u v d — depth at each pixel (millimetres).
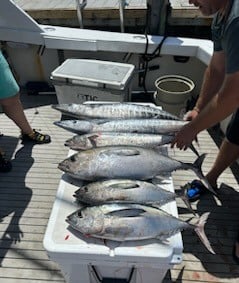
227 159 2039
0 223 2043
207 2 1378
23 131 2660
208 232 1987
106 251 1258
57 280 1734
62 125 2043
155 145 1804
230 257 1851
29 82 3477
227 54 1297
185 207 2109
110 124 1977
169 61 3180
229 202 2182
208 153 2637
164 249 1274
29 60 3352
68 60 3041
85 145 1773
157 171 1610
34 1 4195
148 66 3205
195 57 3059
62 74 2783
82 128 1996
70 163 1578
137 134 1830
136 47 3014
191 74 3225
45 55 3303
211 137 2822
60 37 3039
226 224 2039
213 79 1901
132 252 1256
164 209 1470
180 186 2266
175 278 1739
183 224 1382
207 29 3861
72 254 1262
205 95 1984
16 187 2312
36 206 2166
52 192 2271
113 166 1564
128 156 1590
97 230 1275
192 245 1907
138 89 3359
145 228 1306
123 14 3633
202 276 1753
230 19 1244
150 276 1411
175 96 2713
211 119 1437
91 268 1375
